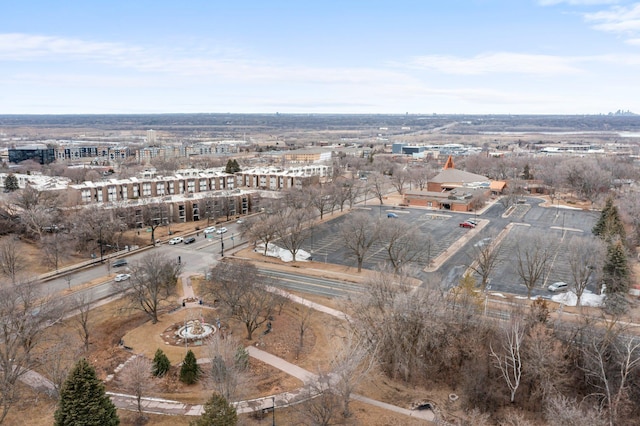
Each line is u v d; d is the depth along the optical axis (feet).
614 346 292.81
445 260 534.78
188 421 272.51
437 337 324.80
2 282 404.36
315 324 387.75
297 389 303.48
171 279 416.87
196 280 481.05
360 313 336.49
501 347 319.47
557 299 427.74
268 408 283.59
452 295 373.20
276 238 627.87
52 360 302.66
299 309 412.36
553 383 286.25
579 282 437.17
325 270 512.22
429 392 311.88
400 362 320.91
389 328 320.91
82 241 581.12
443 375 324.80
